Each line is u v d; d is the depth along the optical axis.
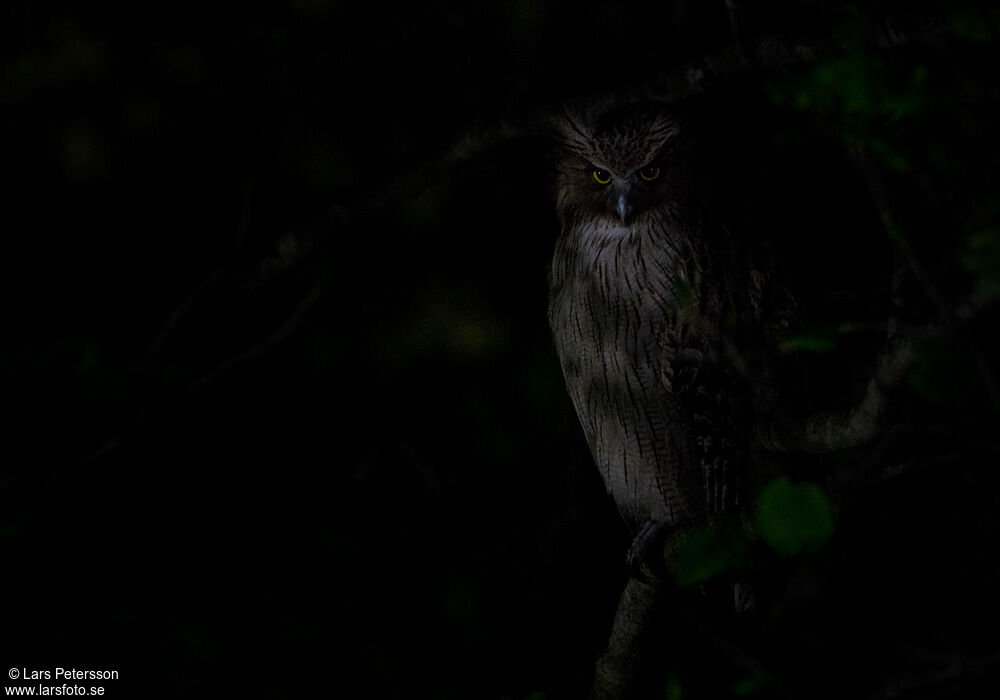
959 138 4.56
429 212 10.63
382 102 10.60
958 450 6.33
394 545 11.27
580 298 9.35
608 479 9.95
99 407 9.65
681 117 9.14
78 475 9.76
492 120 9.61
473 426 11.26
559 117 9.38
